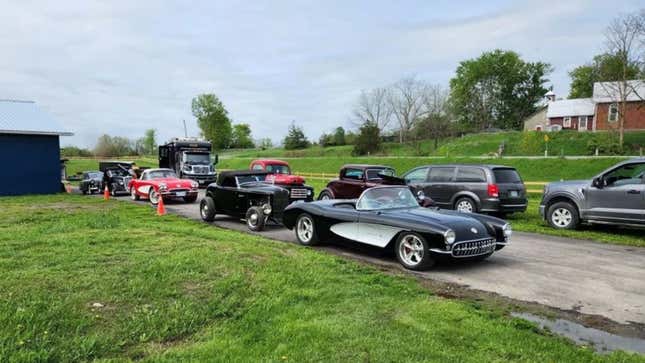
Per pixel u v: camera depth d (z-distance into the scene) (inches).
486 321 180.5
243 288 211.2
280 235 406.6
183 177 1017.5
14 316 164.4
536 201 724.0
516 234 419.2
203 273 233.9
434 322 176.2
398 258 285.1
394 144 2615.7
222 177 491.2
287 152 2783.0
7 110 931.3
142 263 252.4
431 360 141.5
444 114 2433.6
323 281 229.1
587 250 341.7
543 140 1861.5
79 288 203.8
